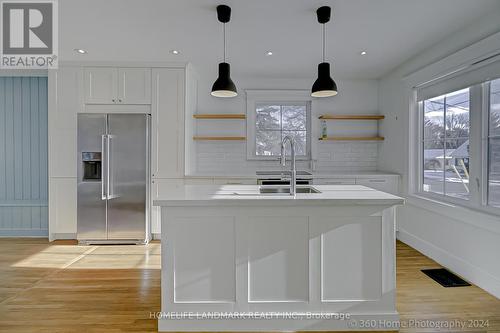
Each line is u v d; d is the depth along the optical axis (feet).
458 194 10.35
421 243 12.16
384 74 15.37
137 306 8.09
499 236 8.30
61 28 10.19
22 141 14.85
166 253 6.97
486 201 9.14
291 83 16.29
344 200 6.82
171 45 11.66
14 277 9.94
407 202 13.20
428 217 11.70
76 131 13.73
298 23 9.67
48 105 13.70
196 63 13.92
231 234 7.00
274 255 7.02
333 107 16.39
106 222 13.43
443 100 11.16
